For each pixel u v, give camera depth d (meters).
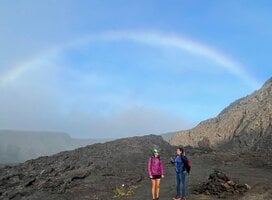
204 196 24.95
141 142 50.06
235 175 33.16
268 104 91.12
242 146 81.19
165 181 32.03
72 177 34.34
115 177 34.19
